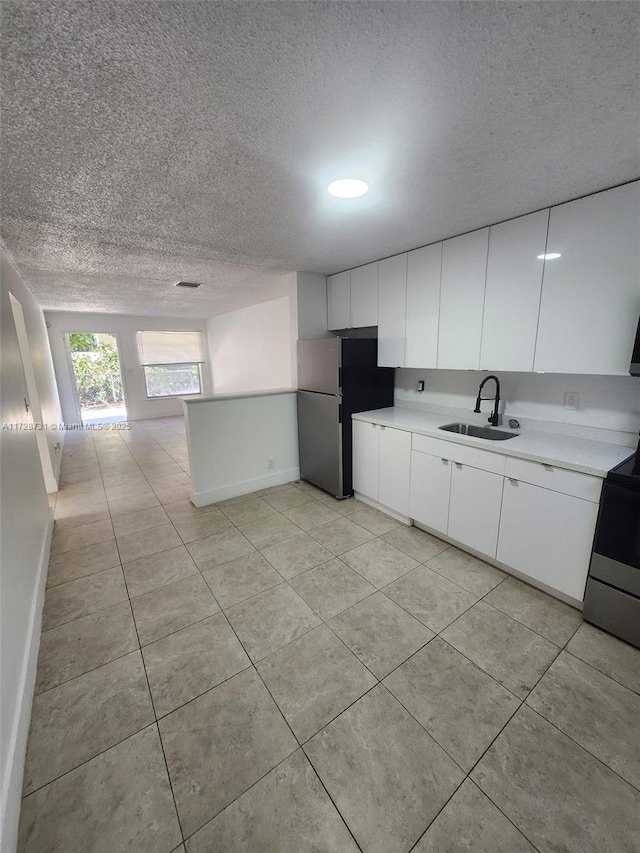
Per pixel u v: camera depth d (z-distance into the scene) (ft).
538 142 4.52
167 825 3.70
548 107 3.84
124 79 3.35
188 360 25.99
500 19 2.80
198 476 11.08
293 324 12.22
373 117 4.00
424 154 4.77
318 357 11.16
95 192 5.74
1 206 6.15
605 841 3.52
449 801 3.85
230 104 3.76
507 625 6.23
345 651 5.78
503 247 7.25
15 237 7.73
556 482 6.36
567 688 5.08
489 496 7.48
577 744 4.37
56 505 11.41
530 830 3.61
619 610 5.80
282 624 6.36
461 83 3.46
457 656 5.64
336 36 2.93
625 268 5.78
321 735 4.54
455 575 7.60
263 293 15.15
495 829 3.63
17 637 4.97
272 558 8.34
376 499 10.51
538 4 2.67
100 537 9.40
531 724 4.62
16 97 3.55
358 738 4.50
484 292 7.68
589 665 5.44
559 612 6.52
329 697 5.03
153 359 24.68
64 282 12.33
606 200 5.84
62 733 4.59
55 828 3.68
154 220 6.94
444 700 4.95
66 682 5.30
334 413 10.93
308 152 4.68
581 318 6.35
